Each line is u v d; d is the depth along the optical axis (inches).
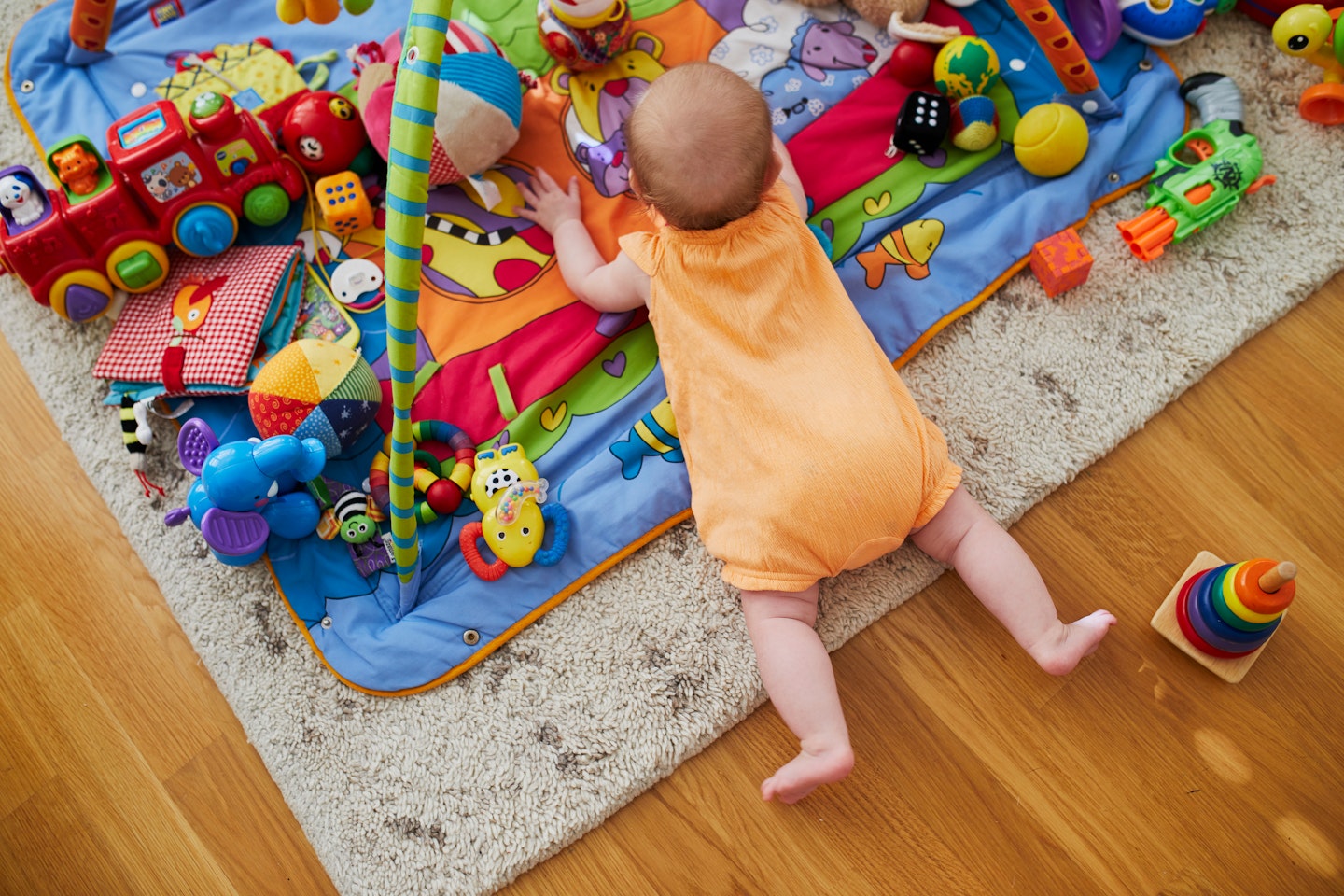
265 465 43.5
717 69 39.6
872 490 40.8
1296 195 52.7
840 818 45.0
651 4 57.0
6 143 56.6
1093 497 49.0
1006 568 42.5
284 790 46.1
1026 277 52.2
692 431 44.3
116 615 49.4
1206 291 51.4
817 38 55.8
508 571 47.7
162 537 49.7
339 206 51.6
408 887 44.3
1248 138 50.7
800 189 50.4
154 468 50.8
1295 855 43.6
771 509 41.3
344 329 51.5
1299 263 51.5
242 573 49.0
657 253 44.0
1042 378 50.3
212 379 48.8
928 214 52.8
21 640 49.0
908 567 47.8
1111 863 43.9
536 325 51.5
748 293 42.6
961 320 51.6
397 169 31.0
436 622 47.1
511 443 49.3
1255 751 45.1
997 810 44.8
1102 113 53.8
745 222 41.1
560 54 53.8
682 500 48.3
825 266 44.9
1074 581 47.9
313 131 51.1
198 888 45.5
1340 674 45.9
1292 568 40.3
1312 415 49.8
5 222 48.0
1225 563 47.2
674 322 44.0
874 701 46.5
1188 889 43.5
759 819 45.2
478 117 49.9
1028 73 55.1
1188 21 53.6
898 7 54.4
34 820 46.5
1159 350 50.5
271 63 55.5
